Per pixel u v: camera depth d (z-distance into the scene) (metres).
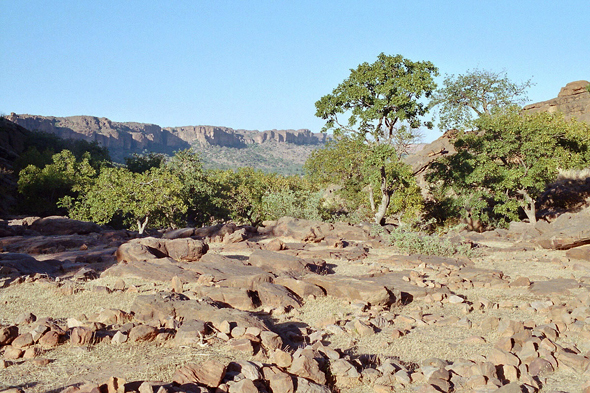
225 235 24.73
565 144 36.66
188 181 57.25
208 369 6.03
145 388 5.45
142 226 42.66
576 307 11.20
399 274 15.18
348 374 6.86
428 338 9.10
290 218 27.77
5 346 7.74
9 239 23.06
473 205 36.91
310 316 10.62
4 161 71.00
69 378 6.28
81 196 47.41
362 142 32.88
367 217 40.62
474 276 15.42
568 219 24.30
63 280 14.10
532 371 7.20
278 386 6.05
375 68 31.33
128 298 11.45
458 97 54.28
